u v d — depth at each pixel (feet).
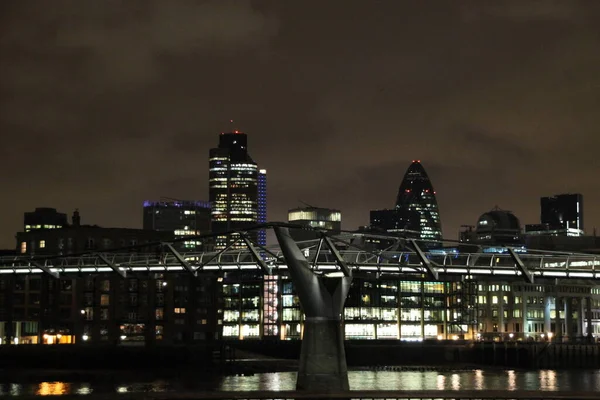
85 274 553.64
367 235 458.91
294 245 435.53
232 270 509.35
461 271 467.11
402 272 474.08
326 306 429.38
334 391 421.18
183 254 539.70
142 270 534.37
